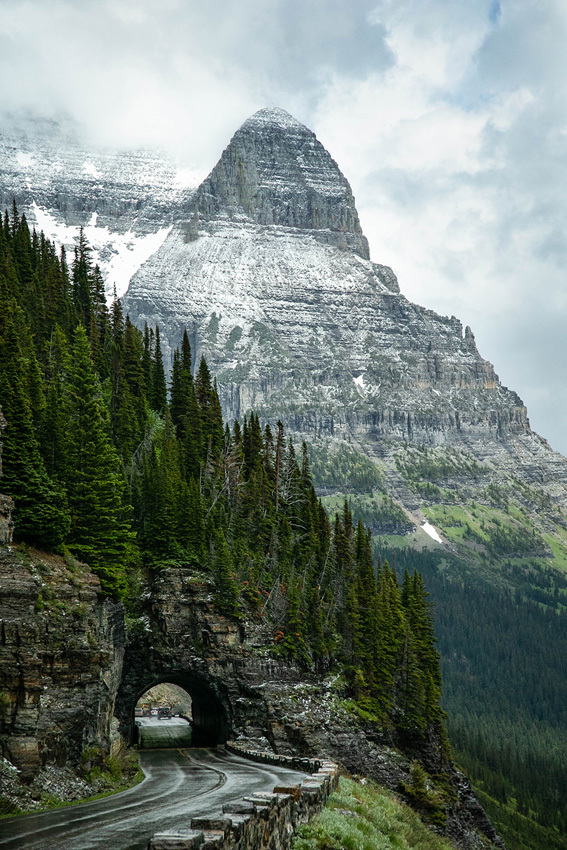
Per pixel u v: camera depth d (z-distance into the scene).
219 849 21.70
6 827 29.89
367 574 121.00
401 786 97.62
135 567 94.25
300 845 32.22
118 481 78.38
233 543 107.44
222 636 93.62
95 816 33.50
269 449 141.12
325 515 135.75
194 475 121.69
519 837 190.12
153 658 91.06
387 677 109.38
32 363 79.06
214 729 101.44
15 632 46.44
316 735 92.31
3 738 44.84
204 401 141.75
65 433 73.88
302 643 101.31
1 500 52.81
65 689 53.56
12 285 120.38
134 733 97.25
